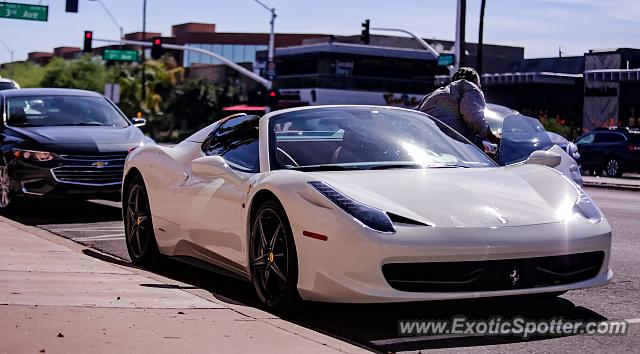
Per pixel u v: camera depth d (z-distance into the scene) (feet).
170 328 16.76
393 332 18.07
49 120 41.88
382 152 21.47
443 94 30.42
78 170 38.78
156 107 235.61
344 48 220.84
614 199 59.21
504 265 17.89
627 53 159.33
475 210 18.43
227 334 16.52
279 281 19.52
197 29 371.76
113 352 14.82
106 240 32.22
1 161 39.75
